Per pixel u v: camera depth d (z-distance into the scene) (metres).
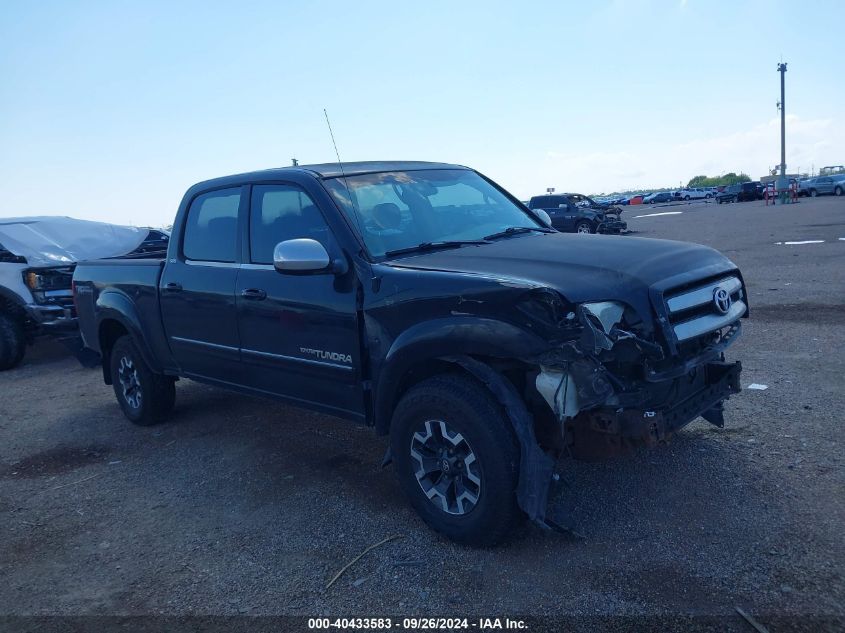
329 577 3.67
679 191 81.25
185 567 3.90
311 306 4.43
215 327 5.27
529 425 3.53
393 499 4.54
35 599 3.70
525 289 3.38
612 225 27.72
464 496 3.77
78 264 6.99
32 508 4.88
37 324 9.62
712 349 3.91
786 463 4.46
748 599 3.15
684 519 3.89
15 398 8.14
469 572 3.58
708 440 4.93
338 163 5.15
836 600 3.09
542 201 29.59
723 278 4.17
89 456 5.89
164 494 4.94
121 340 6.45
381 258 4.25
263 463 5.36
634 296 3.54
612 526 3.89
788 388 5.92
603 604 3.21
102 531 4.43
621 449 3.53
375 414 4.17
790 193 49.81
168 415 6.59
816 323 8.30
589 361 3.35
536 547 3.76
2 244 9.18
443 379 3.79
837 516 3.77
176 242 5.74
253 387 5.15
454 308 3.65
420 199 4.88
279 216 4.83
